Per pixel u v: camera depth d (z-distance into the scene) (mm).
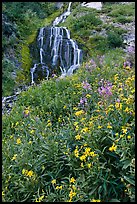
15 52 9500
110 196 2205
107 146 2365
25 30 11336
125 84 3639
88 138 2447
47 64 9984
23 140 3113
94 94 3969
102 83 4559
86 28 11641
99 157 2328
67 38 11000
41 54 10320
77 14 13500
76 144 2613
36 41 10703
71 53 10367
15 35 10367
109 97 3203
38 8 14398
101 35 10922
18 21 11562
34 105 4984
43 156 2658
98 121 2586
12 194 2543
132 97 2730
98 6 14258
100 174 2193
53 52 10562
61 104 4309
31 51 10188
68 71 9562
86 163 2311
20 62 9219
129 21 11812
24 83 8406
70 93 4652
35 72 9289
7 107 5957
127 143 2240
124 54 8492
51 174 2547
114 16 12641
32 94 5320
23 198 2516
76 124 2850
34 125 3373
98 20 12133
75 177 2484
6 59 8875
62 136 2838
